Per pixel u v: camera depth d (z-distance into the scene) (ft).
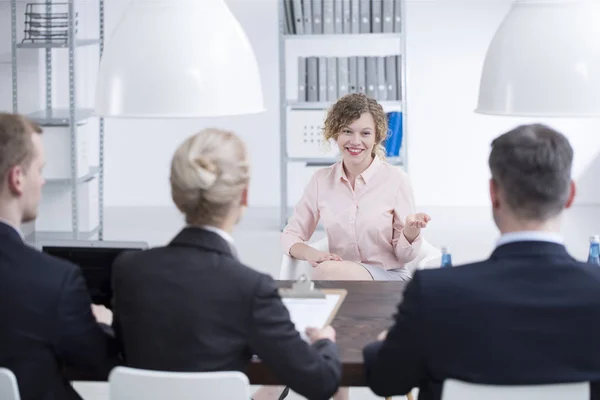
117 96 8.24
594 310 6.50
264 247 24.16
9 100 24.56
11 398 7.23
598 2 8.18
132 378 7.11
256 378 7.89
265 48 28.73
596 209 27.94
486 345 6.48
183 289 7.11
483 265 6.69
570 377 6.48
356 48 28.60
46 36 22.63
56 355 7.54
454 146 28.81
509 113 8.13
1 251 7.33
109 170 29.40
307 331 7.97
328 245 13.21
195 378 7.00
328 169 13.30
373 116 12.84
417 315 6.59
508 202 6.66
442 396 6.70
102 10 24.18
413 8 28.32
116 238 25.26
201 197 7.13
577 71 7.92
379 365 7.09
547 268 6.59
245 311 7.10
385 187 12.96
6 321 7.27
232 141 7.27
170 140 29.22
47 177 22.74
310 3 25.52
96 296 8.92
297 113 25.66
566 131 28.45
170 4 8.29
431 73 28.55
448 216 27.71
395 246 12.84
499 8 28.17
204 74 8.19
